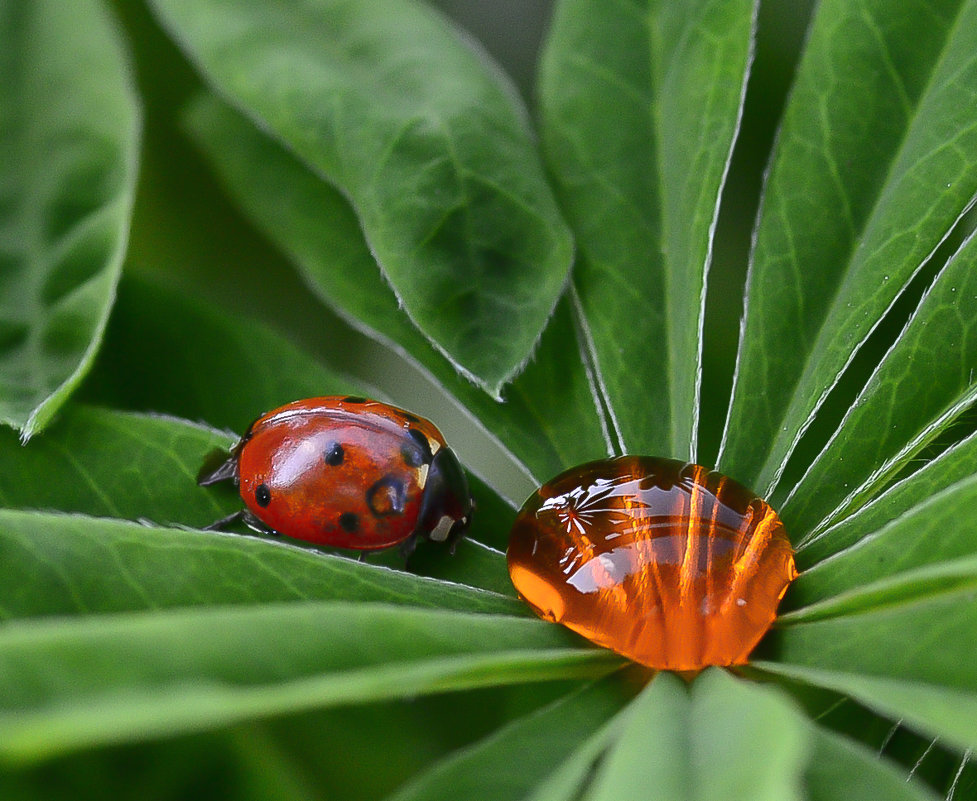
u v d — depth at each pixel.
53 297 0.11
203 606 0.10
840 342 0.11
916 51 0.11
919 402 0.11
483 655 0.10
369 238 0.11
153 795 0.10
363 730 0.11
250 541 0.10
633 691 0.10
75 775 0.10
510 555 0.11
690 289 0.11
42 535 0.10
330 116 0.11
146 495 0.11
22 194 0.11
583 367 0.11
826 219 0.11
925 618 0.10
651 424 0.11
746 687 0.10
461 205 0.11
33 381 0.11
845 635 0.10
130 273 0.11
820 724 0.11
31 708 0.10
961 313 0.11
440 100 0.11
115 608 0.10
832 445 0.11
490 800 0.10
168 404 0.11
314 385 0.11
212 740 0.10
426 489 0.11
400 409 0.11
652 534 0.10
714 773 0.10
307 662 0.10
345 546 0.11
